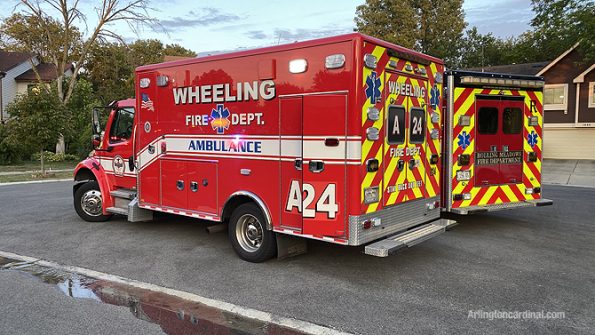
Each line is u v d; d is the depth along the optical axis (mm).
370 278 5277
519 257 6148
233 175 5895
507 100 7762
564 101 23156
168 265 5805
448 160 7324
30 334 3855
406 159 5641
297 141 5199
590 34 16453
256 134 5594
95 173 8164
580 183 14555
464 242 6969
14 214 9344
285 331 3920
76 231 7723
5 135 21234
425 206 6102
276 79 5355
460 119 7332
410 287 4977
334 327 3990
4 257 6203
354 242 4844
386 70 5180
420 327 3982
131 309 4398
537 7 18375
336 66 4844
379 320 4125
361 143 4828
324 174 4984
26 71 33531
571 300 4605
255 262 5840
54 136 17031
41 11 24266
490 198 7766
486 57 43062
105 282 5172
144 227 8000
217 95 5988
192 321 4125
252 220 5898
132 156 7633
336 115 4871
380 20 31547
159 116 6805
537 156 8195
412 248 6602
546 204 7914
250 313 4293
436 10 33531
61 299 4652
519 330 3932
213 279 5258
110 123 7984
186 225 8172
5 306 4469
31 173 18375
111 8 23969
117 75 36906
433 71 6152
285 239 5711
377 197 5109
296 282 5141
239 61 5723
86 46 25125
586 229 7879
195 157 6344
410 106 5668
